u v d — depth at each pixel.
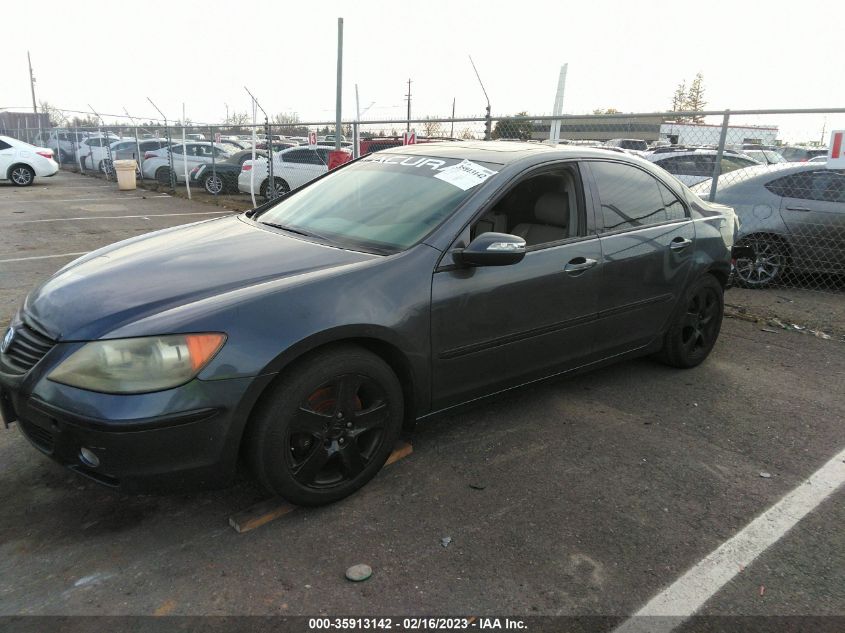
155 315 2.42
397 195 3.41
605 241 3.66
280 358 2.45
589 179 3.69
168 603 2.23
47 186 19.52
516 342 3.30
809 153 9.49
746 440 3.55
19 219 11.83
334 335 2.59
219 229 3.59
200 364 2.34
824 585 2.41
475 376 3.20
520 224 3.71
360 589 2.32
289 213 3.74
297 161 14.77
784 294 7.02
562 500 2.91
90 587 2.30
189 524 2.68
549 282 3.36
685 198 4.35
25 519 2.69
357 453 2.82
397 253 2.94
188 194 16.28
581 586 2.37
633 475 3.15
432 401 3.08
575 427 3.64
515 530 2.68
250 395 2.42
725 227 4.61
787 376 4.54
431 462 3.21
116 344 2.32
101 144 22.94
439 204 3.21
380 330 2.72
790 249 6.99
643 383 4.33
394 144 11.67
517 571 2.44
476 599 2.29
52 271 7.36
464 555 2.52
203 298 2.54
